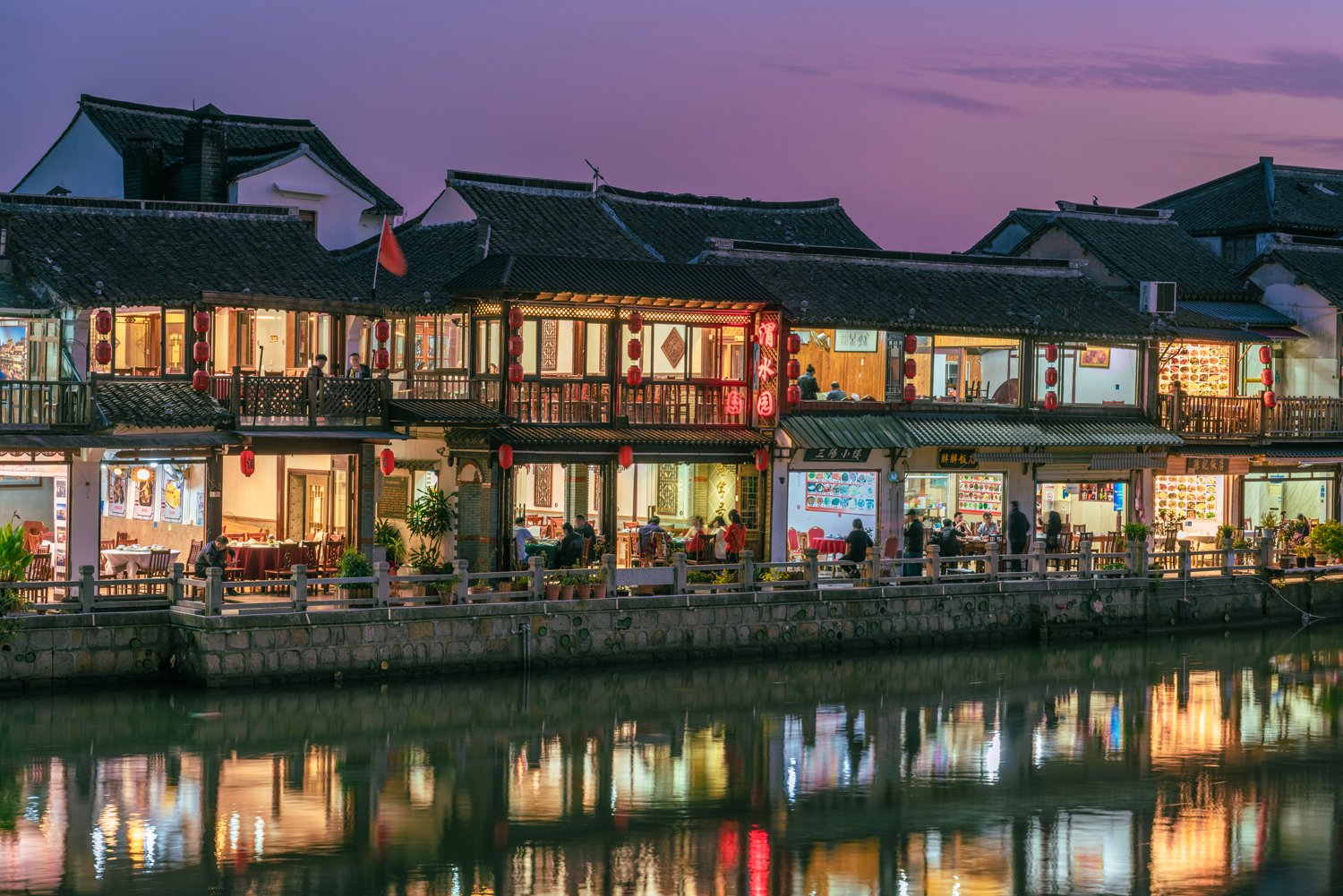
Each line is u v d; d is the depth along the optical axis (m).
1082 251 56.16
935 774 30.08
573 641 37.59
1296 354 56.12
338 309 40.44
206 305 38.47
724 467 44.34
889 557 44.41
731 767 30.19
